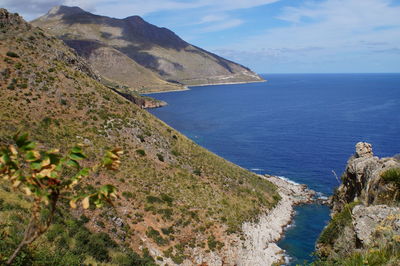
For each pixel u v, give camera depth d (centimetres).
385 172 1471
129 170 4794
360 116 16675
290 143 11412
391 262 709
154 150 5706
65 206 3294
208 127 14712
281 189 6950
